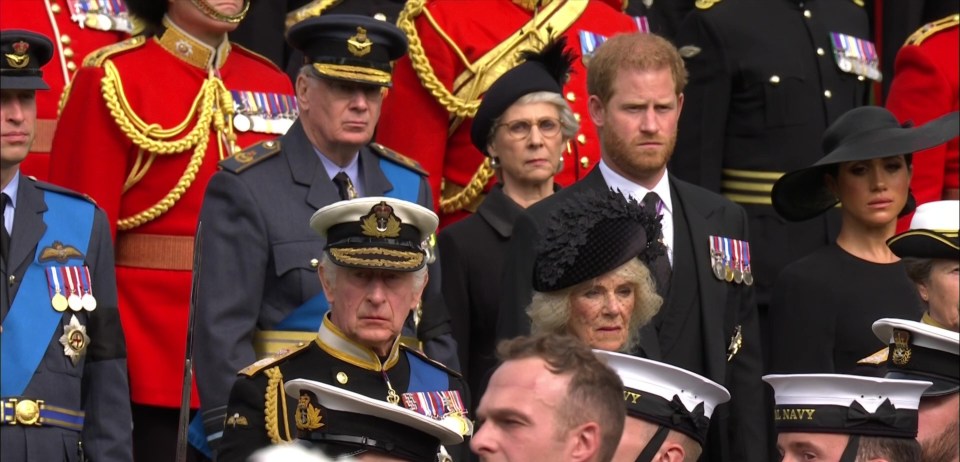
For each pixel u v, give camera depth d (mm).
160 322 33031
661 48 29266
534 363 19219
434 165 36031
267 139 34906
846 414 22812
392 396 25906
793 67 39500
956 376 23875
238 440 25062
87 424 28406
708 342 28344
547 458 19016
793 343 32969
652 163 28984
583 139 36438
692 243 28875
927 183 39562
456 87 36375
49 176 33719
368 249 25875
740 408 29016
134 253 33406
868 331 32469
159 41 34375
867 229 33656
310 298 29016
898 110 41562
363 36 30125
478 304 31562
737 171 39344
